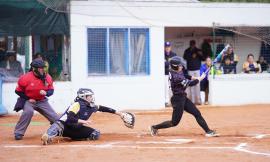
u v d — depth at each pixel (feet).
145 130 129.49
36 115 171.22
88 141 107.45
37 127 139.64
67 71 179.63
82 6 176.65
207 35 206.49
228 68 194.49
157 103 183.32
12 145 104.63
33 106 114.01
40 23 172.45
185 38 211.00
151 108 182.80
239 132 122.72
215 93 190.19
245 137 111.75
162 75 183.83
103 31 179.73
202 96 194.08
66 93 176.35
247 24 192.44
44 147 100.07
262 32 195.11
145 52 183.83
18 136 113.39
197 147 96.78
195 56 191.11
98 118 160.66
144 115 167.63
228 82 191.42
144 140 107.86
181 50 211.00
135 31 182.60
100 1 178.40
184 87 112.06
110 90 179.63
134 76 181.98
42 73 113.19
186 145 99.66
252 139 107.96
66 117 106.52
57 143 105.50
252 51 202.80
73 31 176.35
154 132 115.55
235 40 201.26
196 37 208.85
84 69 177.68
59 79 179.52
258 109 178.91
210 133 112.68
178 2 185.26
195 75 191.01
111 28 180.34
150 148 95.71
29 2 170.91
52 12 173.27
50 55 179.32
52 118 114.73
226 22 190.39
